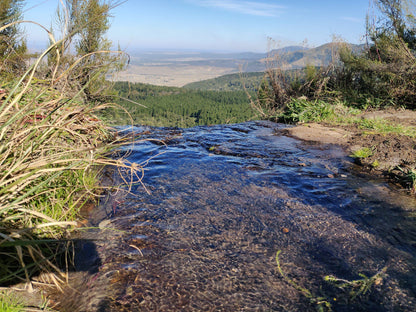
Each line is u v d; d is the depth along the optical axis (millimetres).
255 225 1994
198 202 2299
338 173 2988
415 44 6609
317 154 3580
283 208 2242
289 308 1312
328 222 2055
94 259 1600
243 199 2375
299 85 8164
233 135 4492
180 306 1306
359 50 7500
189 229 1918
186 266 1562
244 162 3250
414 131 4266
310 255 1690
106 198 2324
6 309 1202
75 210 2076
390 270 1562
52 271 1496
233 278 1488
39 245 1622
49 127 1852
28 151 1710
